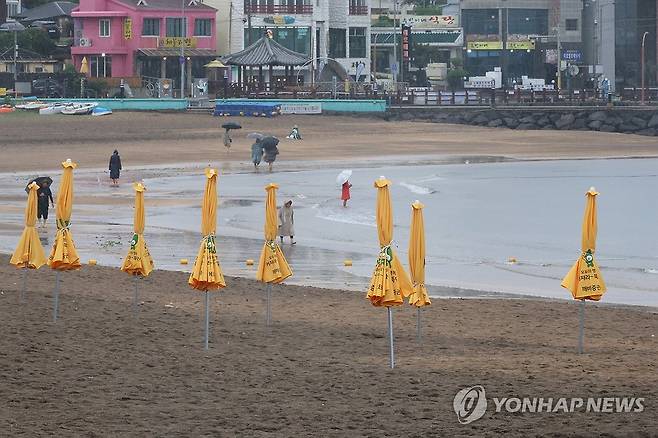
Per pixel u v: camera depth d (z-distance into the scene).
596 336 34.09
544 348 31.66
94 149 118.31
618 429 22.06
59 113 145.38
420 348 31.08
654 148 134.12
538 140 140.75
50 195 63.12
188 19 177.25
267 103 151.12
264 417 23.06
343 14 199.00
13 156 111.31
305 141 130.50
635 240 64.00
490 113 154.38
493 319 36.75
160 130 133.75
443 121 154.50
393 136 138.75
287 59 164.25
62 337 30.02
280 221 56.78
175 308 35.91
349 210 74.06
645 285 47.22
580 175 103.62
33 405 23.33
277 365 28.09
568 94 165.38
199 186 86.81
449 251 57.53
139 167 103.06
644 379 26.89
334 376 26.95
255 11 189.62
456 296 42.31
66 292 37.41
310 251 54.50
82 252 51.00
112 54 173.50
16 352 27.78
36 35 178.88
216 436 21.64
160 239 56.97
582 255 31.19
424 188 90.19
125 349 29.12
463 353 30.47
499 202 82.12
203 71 180.25
